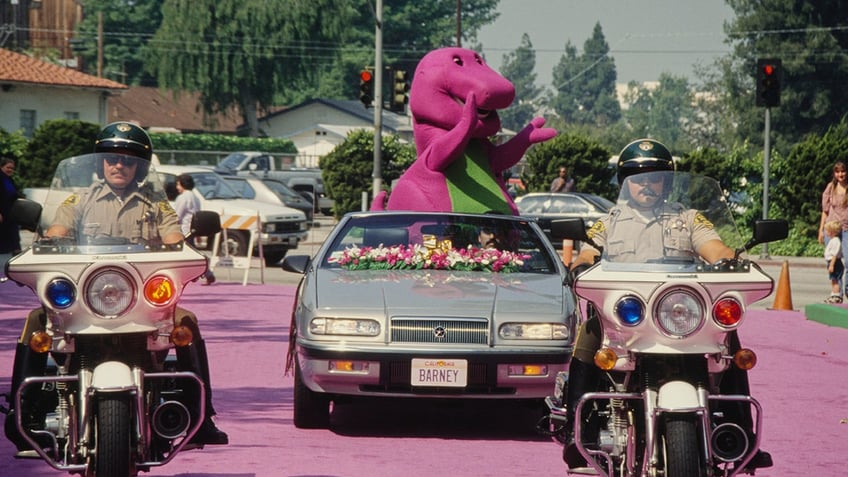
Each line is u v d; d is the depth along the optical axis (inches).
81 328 273.6
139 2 4315.9
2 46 3649.1
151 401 285.9
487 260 451.2
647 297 268.5
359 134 2016.5
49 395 293.0
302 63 3693.4
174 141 3193.9
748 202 1560.0
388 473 346.6
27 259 277.0
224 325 698.2
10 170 823.7
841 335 713.0
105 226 292.4
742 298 268.7
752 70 3393.2
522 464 363.9
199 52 3602.4
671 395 264.7
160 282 275.9
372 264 450.3
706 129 4948.3
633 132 7298.2
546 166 1857.8
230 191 1272.1
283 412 446.0
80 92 2613.2
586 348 293.3
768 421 443.2
